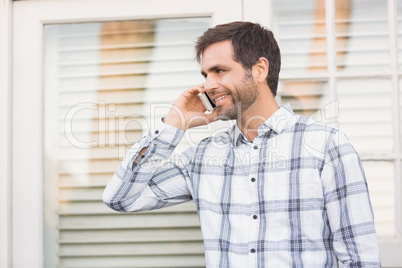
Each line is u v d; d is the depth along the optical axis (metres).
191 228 1.97
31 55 1.96
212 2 1.92
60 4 1.97
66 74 2.03
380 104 1.89
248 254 1.25
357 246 1.19
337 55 1.92
